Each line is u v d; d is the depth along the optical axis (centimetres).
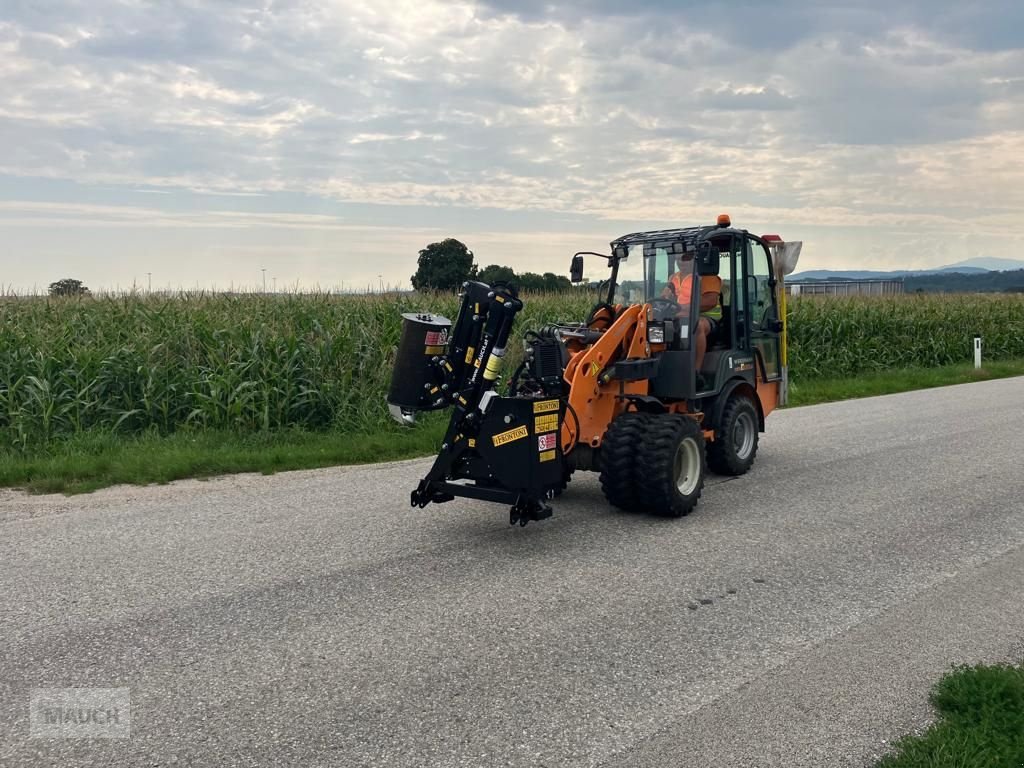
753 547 602
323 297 1406
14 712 352
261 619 456
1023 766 311
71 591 496
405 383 591
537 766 317
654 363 733
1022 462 906
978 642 435
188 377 1017
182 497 738
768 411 915
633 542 612
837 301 2161
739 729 346
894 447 1009
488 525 654
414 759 320
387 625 450
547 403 602
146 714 352
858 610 479
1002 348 2414
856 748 333
